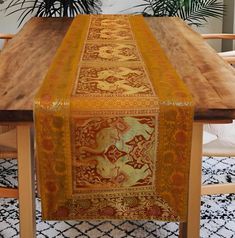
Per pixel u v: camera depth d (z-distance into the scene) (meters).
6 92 1.19
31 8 3.61
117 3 3.74
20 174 1.26
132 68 1.40
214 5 3.71
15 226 1.88
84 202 1.08
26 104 1.09
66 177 1.06
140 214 1.10
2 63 1.54
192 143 1.15
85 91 1.13
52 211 1.08
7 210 2.00
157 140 1.06
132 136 1.05
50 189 1.07
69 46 1.75
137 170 1.07
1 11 3.61
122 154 1.06
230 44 3.74
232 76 1.33
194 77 1.31
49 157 1.05
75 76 1.30
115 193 1.08
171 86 1.18
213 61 1.53
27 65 1.50
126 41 1.84
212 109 1.05
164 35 2.01
